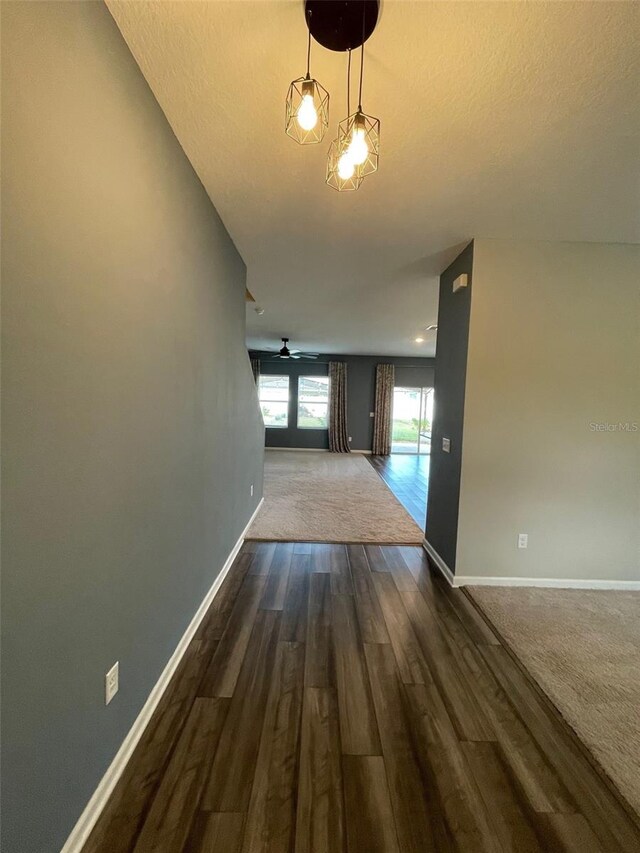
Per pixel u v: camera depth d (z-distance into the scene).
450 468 2.95
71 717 1.03
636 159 1.75
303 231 2.59
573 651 2.03
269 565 3.04
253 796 1.23
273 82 1.36
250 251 2.96
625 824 1.19
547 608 2.46
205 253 2.13
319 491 5.53
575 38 1.16
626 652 2.02
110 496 1.19
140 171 1.34
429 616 2.35
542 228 2.46
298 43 1.20
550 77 1.31
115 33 1.14
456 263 2.97
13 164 0.77
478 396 2.70
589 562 2.79
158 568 1.59
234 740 1.43
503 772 1.34
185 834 1.12
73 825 1.04
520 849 1.11
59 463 0.94
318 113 1.20
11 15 0.75
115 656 1.25
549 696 1.70
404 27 1.14
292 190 2.09
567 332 2.68
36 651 0.88
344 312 5.00
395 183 1.99
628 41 1.17
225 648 1.98
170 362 1.67
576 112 1.47
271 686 1.72
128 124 1.25
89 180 1.03
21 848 0.85
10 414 0.78
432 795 1.25
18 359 0.80
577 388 2.71
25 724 0.86
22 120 0.79
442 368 3.23
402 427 10.11
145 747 1.39
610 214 2.27
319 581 2.79
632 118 1.49
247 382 3.59
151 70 1.31
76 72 0.96
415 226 2.47
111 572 1.21
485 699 1.68
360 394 9.84
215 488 2.47
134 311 1.32
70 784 1.03
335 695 1.67
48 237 0.88
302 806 1.20
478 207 2.21
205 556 2.28
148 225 1.42
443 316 3.27
